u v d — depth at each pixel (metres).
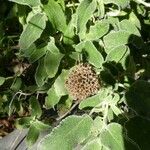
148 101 0.21
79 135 0.21
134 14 0.26
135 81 0.22
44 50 0.26
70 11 0.26
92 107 0.23
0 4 0.33
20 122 0.29
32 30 0.24
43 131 0.29
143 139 0.20
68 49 0.26
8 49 0.33
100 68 0.23
